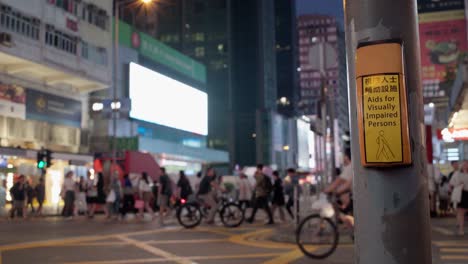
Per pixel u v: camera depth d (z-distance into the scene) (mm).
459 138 28094
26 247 10945
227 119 103875
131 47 56188
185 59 69688
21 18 32688
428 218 2682
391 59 2615
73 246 11117
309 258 9125
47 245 11312
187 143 68375
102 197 22641
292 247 10797
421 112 2715
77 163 34719
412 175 2617
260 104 105500
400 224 2582
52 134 38094
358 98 2666
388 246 2584
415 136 2648
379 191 2621
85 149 42000
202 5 108375
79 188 25828
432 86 66688
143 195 21219
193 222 16125
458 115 26828
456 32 67625
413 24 2734
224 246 11055
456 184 12625
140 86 54844
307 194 14938
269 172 36219
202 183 17344
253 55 107562
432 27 68688
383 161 2578
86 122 42469
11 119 34062
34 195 24469
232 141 103125
